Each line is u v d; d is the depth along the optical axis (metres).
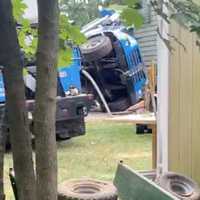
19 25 2.21
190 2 1.58
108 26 12.62
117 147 9.11
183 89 4.43
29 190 1.43
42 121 1.41
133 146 9.20
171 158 4.74
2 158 1.54
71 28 2.04
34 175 1.45
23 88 1.45
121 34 12.57
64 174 6.89
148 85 11.07
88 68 12.87
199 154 4.11
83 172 7.04
